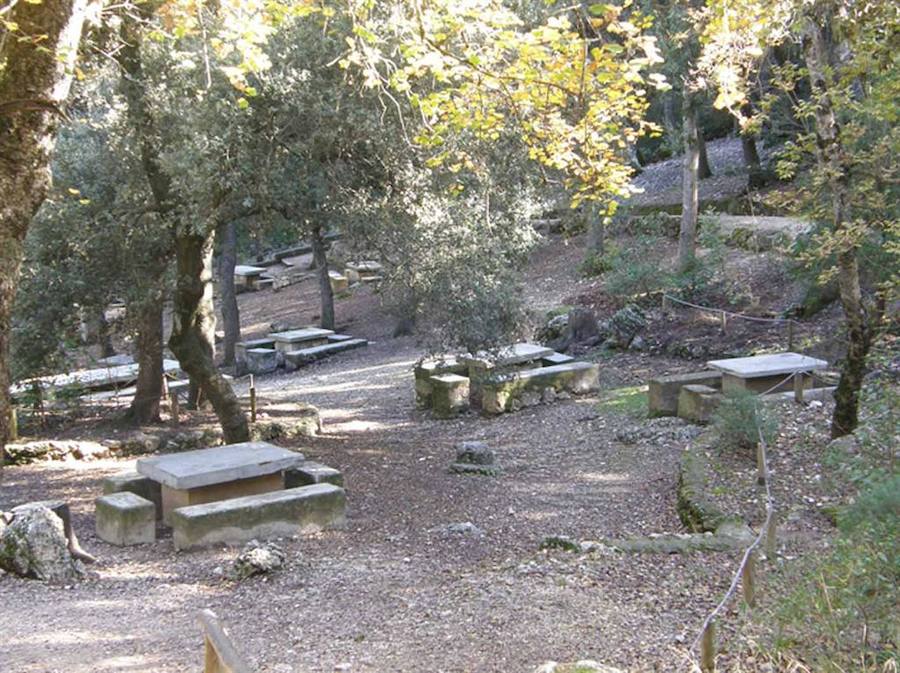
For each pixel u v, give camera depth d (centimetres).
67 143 1562
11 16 660
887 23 870
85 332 2194
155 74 1301
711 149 3719
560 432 1634
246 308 3616
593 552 908
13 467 1578
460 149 1315
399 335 2827
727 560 862
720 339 1959
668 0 1772
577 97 857
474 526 1099
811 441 1236
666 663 620
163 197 1470
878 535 632
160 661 688
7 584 905
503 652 666
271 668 662
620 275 2317
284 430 1716
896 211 1223
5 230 665
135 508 1088
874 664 543
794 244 1878
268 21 844
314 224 1422
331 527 1126
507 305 1541
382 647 695
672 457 1366
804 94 2358
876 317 1145
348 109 1271
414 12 798
